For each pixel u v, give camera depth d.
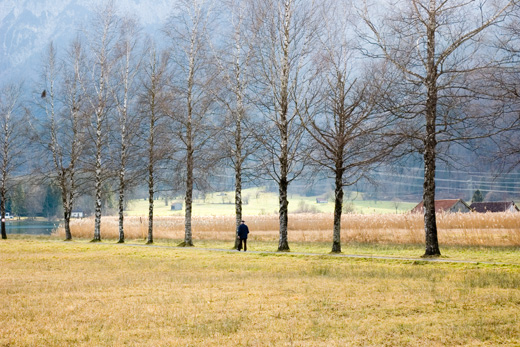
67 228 48.12
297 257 26.53
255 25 32.03
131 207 152.75
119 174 43.75
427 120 24.20
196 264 23.61
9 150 53.34
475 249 28.03
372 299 13.34
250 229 53.00
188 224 37.03
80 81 45.75
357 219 50.00
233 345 9.23
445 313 11.54
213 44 35.97
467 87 23.00
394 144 24.27
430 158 24.39
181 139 37.03
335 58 28.98
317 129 28.08
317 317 11.43
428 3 24.30
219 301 13.42
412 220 45.69
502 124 22.06
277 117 31.67
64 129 47.03
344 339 9.55
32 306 13.05
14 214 131.50
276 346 9.09
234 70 34.22
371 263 22.94
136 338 9.84
